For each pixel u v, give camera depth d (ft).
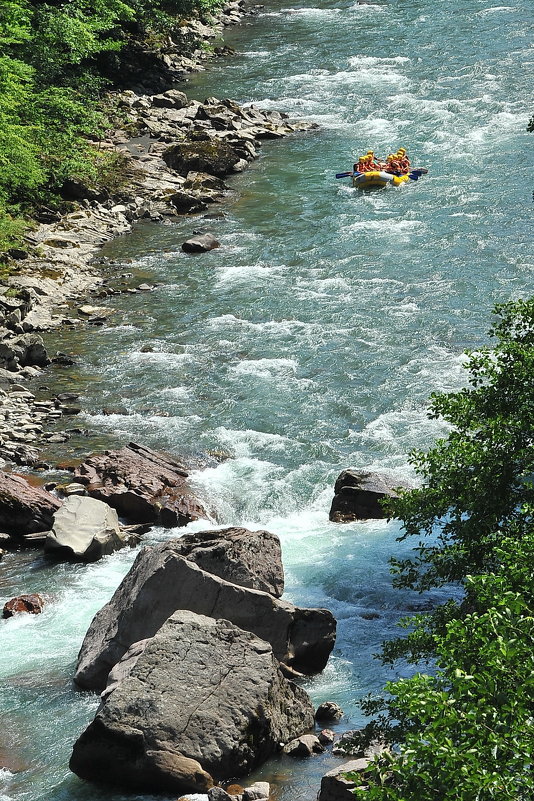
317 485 137.08
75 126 262.47
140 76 332.60
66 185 236.63
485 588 59.31
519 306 96.02
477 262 202.69
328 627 99.60
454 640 53.93
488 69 327.26
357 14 414.21
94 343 177.37
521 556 61.93
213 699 83.30
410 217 227.20
